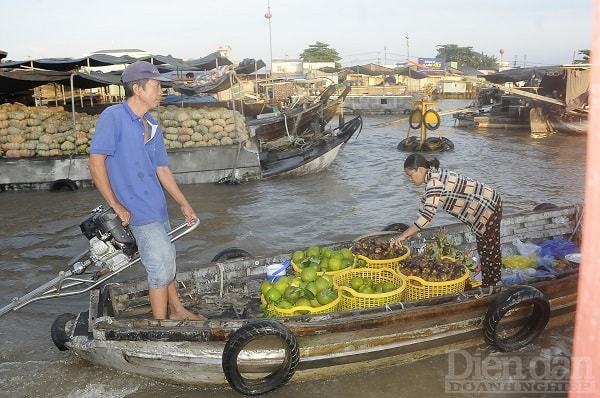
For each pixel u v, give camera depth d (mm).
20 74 12641
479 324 4582
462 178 4848
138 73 3898
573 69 22922
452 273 4699
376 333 4191
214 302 5152
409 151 19625
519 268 5801
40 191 12969
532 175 13906
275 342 4023
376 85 52031
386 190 12141
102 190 3908
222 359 3863
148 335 3951
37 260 7551
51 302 6031
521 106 27125
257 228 8992
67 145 13297
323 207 10500
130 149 3955
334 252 5090
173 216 10133
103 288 4855
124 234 4367
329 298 4328
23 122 13391
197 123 13719
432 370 4402
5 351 4820
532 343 4789
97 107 20750
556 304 4871
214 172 13531
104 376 4344
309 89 34656
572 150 18859
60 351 4809
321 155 14461
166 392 4156
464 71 54250
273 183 13383
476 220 4918
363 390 4141
